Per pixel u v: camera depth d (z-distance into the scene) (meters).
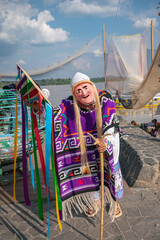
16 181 4.10
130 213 2.96
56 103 3.79
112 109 2.36
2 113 4.38
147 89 5.19
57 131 2.40
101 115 2.33
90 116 2.41
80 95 2.23
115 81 7.15
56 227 2.78
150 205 3.13
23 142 2.33
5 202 3.39
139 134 5.95
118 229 2.68
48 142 2.17
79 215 2.98
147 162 3.76
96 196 2.69
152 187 3.67
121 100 6.66
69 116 2.42
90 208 2.82
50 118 2.17
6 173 4.43
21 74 2.19
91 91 2.24
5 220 2.97
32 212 3.12
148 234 2.58
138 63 6.81
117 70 7.25
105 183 2.63
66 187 2.53
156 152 4.29
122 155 5.14
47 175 2.21
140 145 4.82
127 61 6.86
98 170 2.64
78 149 2.51
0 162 3.83
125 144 5.14
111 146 2.34
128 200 3.28
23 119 2.30
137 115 17.72
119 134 2.61
